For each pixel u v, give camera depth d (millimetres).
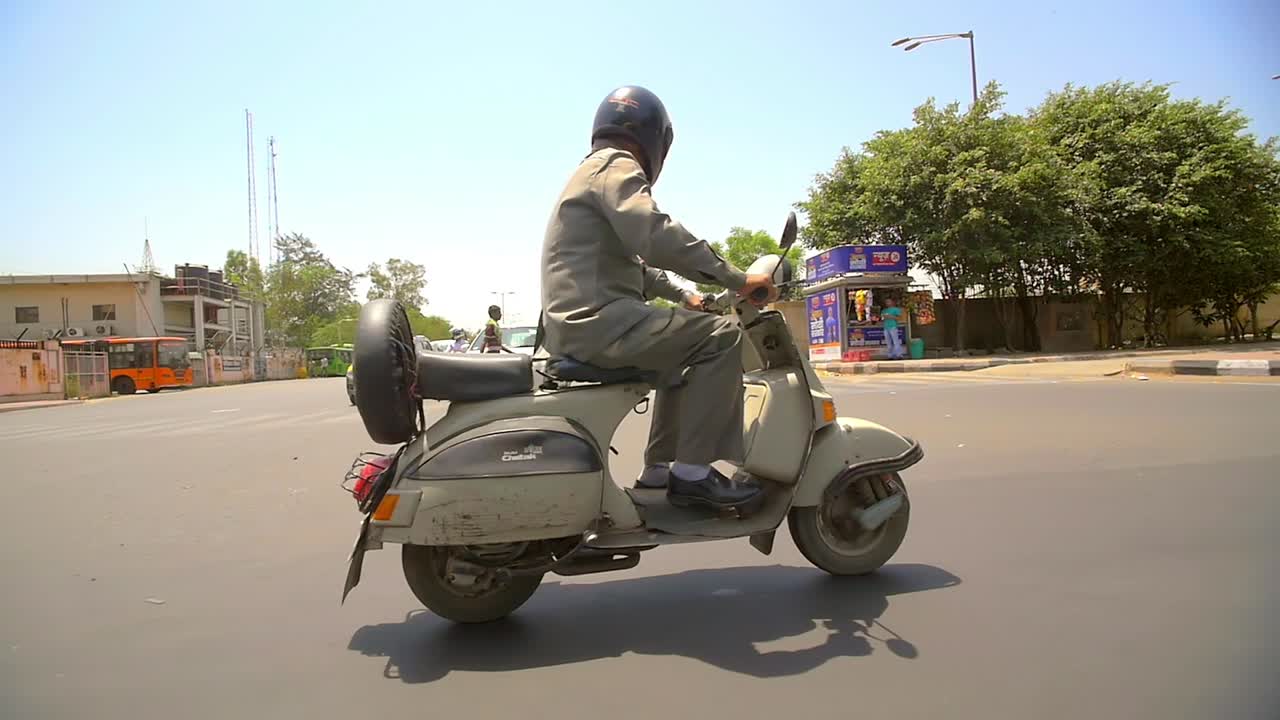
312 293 78812
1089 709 2254
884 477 3488
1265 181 24000
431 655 2852
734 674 2584
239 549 4504
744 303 3244
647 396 3045
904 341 23359
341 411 15188
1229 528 4062
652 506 3180
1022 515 4508
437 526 2695
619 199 2865
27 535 4949
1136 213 23078
